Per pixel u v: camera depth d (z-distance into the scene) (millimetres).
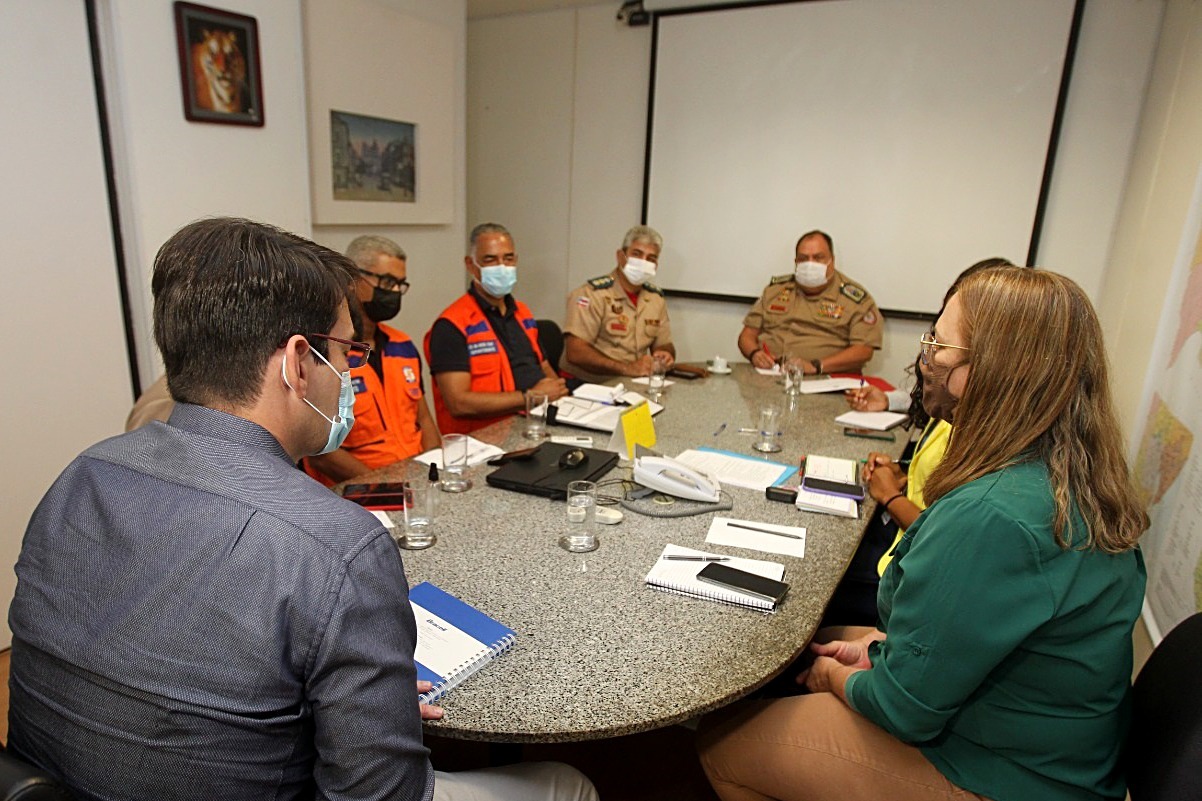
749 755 1248
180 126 2559
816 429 2459
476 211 4961
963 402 1078
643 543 1519
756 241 4047
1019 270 1065
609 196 4477
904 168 3619
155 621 699
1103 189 3254
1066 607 940
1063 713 1000
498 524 1581
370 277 2217
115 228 2500
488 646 1103
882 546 1979
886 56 3549
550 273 4805
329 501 773
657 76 4105
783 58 3773
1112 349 2641
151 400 1675
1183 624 1094
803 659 1611
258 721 695
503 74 4656
